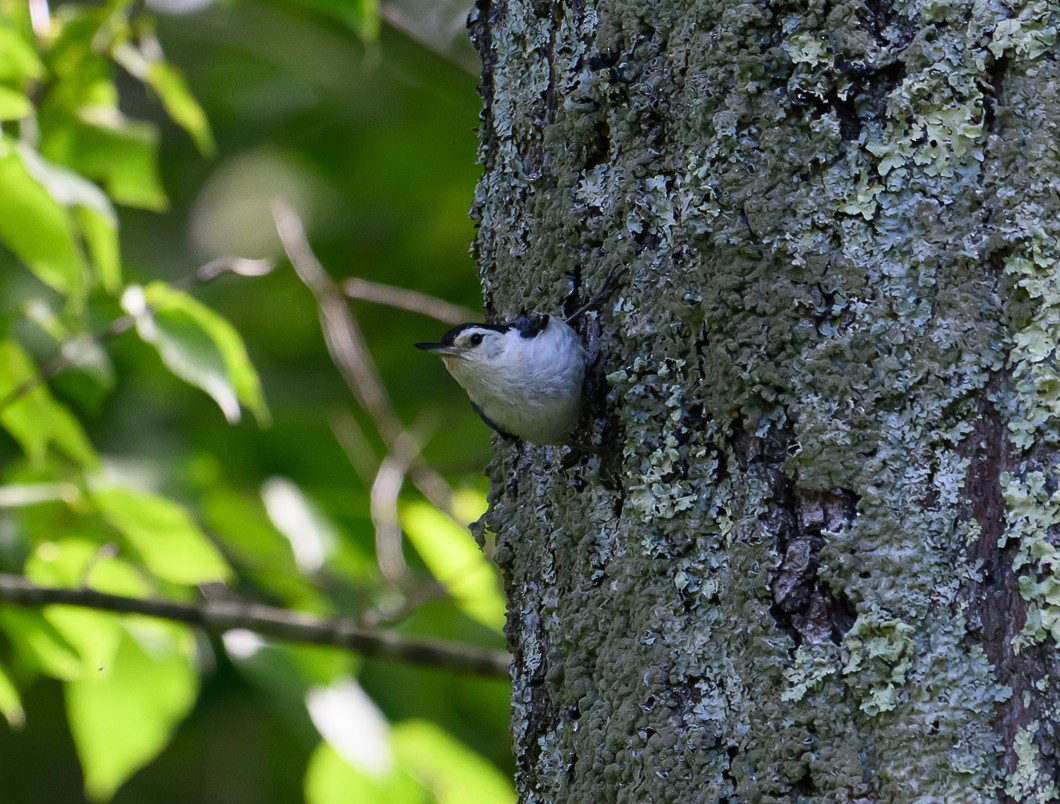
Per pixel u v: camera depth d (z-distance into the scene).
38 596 7.61
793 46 4.69
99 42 8.63
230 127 14.60
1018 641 4.07
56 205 7.15
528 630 5.56
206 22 13.94
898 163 4.51
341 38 13.29
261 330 13.69
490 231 6.12
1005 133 4.41
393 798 7.67
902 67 4.57
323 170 14.51
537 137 5.85
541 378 5.23
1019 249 4.30
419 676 10.83
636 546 4.94
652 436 5.00
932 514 4.27
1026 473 4.18
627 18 5.32
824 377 4.47
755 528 4.53
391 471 9.21
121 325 7.39
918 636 4.18
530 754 5.38
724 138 4.77
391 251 14.20
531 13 5.91
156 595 8.50
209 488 8.95
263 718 12.70
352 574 8.91
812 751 4.27
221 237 14.16
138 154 8.74
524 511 5.77
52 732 12.98
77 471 8.27
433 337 13.91
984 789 4.01
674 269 5.03
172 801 12.71
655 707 4.70
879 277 4.48
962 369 4.31
